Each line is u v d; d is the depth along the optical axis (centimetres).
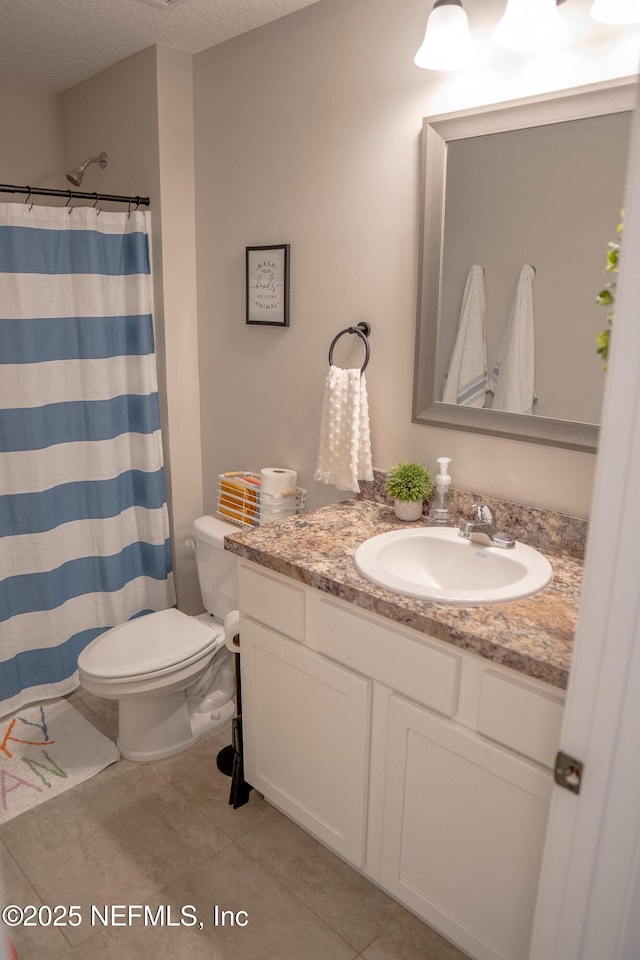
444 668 145
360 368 219
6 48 246
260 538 188
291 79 219
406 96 190
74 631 271
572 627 140
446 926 162
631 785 93
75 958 165
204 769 229
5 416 239
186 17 218
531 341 176
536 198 168
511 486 189
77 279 246
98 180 285
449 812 154
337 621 165
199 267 269
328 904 180
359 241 211
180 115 253
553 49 160
